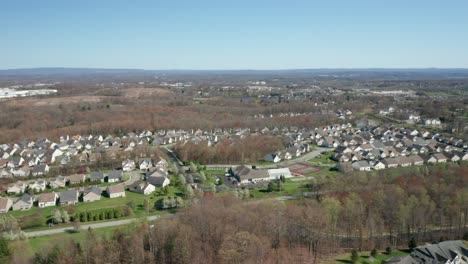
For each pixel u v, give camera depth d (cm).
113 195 14550
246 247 8819
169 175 17050
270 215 10338
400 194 11525
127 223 11681
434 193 11969
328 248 10000
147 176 16400
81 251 9025
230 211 10462
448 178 13438
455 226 11144
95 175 16562
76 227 11281
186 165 18862
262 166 18688
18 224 11944
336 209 10812
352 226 10881
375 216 10931
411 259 9025
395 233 10919
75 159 19375
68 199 13912
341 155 19600
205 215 10212
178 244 9000
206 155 19312
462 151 19475
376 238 10650
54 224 11975
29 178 17025
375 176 14988
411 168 16775
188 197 13588
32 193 14838
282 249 9606
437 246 9444
